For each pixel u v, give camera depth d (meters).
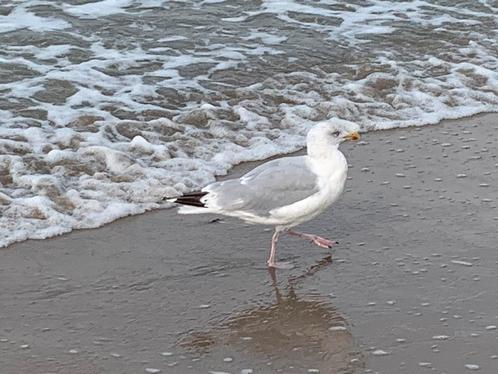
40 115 4.87
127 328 3.53
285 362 3.38
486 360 3.37
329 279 3.77
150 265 3.85
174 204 4.23
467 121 4.94
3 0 6.12
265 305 3.64
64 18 5.92
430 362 3.36
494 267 3.81
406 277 3.77
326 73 5.37
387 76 5.33
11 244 3.96
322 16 6.02
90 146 4.56
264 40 5.71
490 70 5.44
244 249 3.95
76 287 3.73
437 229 4.04
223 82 5.25
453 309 3.60
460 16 6.05
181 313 3.60
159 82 5.23
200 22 5.91
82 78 5.23
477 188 4.32
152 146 4.61
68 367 3.36
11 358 3.39
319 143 3.81
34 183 4.29
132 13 6.01
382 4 6.21
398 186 4.34
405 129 4.85
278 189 3.77
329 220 4.12
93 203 4.20
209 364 3.37
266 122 4.89
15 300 3.65
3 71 5.27
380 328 3.52
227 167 4.52
